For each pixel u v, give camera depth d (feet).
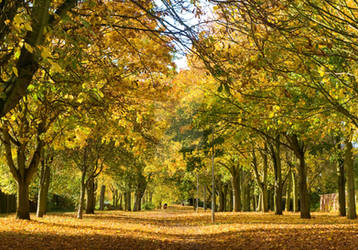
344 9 27.09
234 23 20.98
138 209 199.11
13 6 17.98
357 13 27.81
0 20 17.48
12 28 15.15
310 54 23.18
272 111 36.29
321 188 173.88
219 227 57.88
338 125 49.34
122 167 100.12
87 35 27.30
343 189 93.91
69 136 43.91
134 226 62.90
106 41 32.24
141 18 28.25
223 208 160.66
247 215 95.25
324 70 27.71
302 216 79.46
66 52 23.89
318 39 23.30
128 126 39.27
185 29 19.97
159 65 32.04
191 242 41.47
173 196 215.92
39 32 17.19
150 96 34.76
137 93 34.65
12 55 19.89
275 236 40.68
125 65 34.65
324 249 30.86
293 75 35.47
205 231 53.93
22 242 32.89
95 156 83.25
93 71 33.71
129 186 175.01
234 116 51.19
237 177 125.59
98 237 40.40
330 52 26.05
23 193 58.23
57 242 34.47
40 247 30.86
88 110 34.14
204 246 37.50
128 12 27.68
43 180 74.33
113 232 47.98
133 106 38.01
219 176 156.76
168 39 23.44
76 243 34.60
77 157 83.92
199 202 289.12
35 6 16.92
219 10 21.47
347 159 77.82
